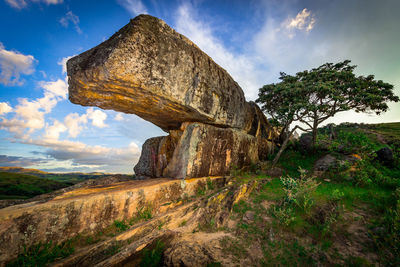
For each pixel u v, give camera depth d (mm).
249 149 14195
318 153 15984
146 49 6648
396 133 20000
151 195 7180
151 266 4367
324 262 4426
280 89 15555
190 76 8562
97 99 7438
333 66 15281
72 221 4902
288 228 5941
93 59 6211
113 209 5883
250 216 6984
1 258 3627
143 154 13367
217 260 4508
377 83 12781
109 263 3898
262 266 4465
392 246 4414
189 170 9164
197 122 10508
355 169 11328
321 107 14094
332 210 6480
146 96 7266
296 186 7684
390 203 6676
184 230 6137
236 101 12477
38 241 4215
